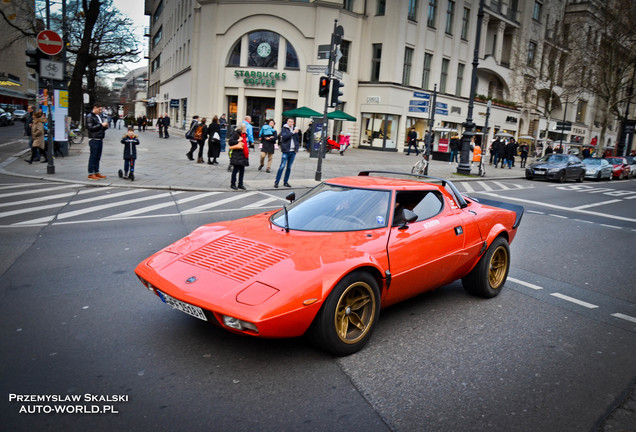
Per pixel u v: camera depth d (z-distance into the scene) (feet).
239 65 110.32
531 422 9.07
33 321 12.60
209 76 111.86
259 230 13.23
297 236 12.54
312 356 11.32
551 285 18.67
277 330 9.86
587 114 188.14
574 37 113.80
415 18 116.88
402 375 10.66
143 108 352.69
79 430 8.14
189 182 42.16
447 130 117.70
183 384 9.78
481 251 15.69
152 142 92.32
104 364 10.47
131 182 39.75
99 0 98.32
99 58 98.99
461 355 11.87
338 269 10.81
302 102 108.17
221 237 12.89
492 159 101.65
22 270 16.94
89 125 38.91
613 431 8.91
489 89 148.87
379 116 116.37
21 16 89.10
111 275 16.83
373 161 83.15
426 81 124.16
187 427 8.36
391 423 8.79
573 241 27.99
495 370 11.15
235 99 112.57
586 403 9.87
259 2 106.52
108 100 332.60
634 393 10.38
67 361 10.53
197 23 116.26
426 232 13.55
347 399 9.53
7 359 10.48
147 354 11.02
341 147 93.61
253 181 45.57
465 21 130.93
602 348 12.77
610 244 27.68
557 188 62.39
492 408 9.48
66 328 12.25
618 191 62.95
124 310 13.66
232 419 8.66
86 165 48.96
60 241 21.29
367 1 115.24
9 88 210.38
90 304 14.01
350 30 111.75
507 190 55.52
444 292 17.11
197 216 28.48
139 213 28.53
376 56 116.26
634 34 104.22
